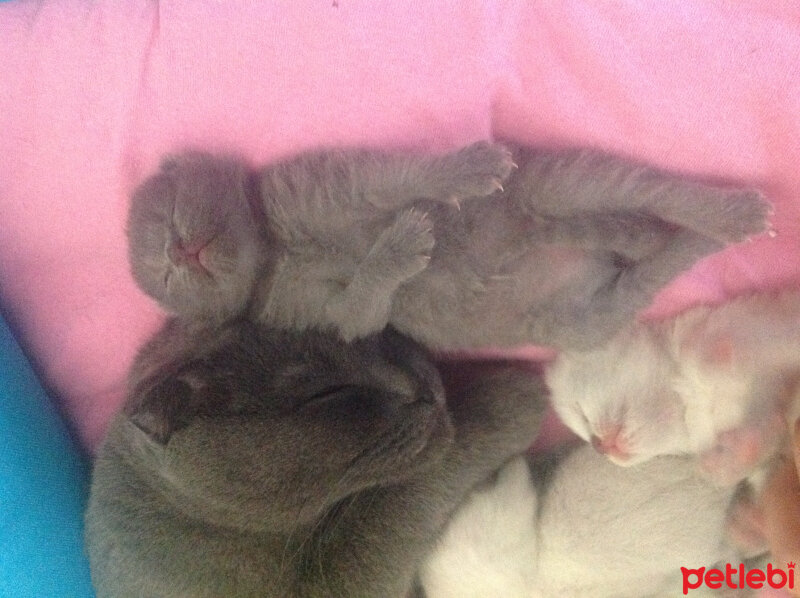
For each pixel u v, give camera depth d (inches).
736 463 8.7
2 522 8.6
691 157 7.5
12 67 7.9
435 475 9.7
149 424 7.6
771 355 8.4
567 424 9.7
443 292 8.7
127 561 9.1
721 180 7.6
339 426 8.1
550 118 7.7
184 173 7.9
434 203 8.2
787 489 8.3
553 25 7.2
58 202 8.6
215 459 7.9
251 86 7.7
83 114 8.0
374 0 7.3
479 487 10.3
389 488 9.7
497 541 10.1
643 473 9.6
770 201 7.5
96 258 9.2
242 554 9.0
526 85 7.6
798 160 7.2
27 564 8.9
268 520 8.3
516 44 7.4
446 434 9.1
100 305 9.6
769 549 9.0
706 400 8.8
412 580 10.1
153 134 8.1
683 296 8.8
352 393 8.5
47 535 9.2
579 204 7.8
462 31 7.3
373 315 8.4
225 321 8.8
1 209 8.6
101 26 7.7
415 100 7.7
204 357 8.4
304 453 8.0
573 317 8.5
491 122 8.0
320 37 7.4
